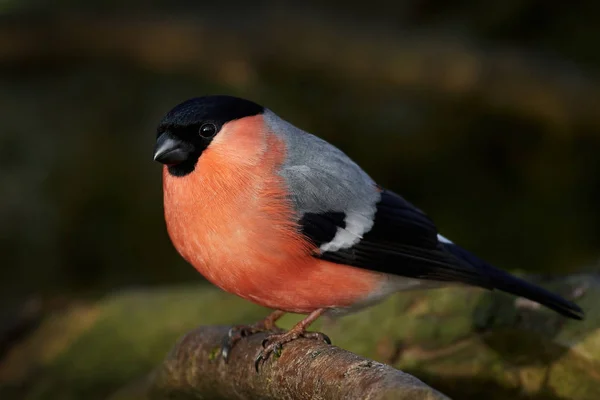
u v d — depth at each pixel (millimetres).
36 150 12133
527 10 12625
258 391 6043
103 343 8406
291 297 6406
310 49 12414
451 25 12914
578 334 6652
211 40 12625
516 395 6734
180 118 6223
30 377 8414
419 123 12398
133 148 12188
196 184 6184
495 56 12133
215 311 8273
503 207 12094
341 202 6465
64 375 8266
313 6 13484
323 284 6375
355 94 12508
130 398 7676
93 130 12320
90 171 12062
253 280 6270
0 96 12617
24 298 11305
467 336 7000
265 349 6000
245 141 6273
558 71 12023
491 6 12836
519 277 7207
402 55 12219
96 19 12969
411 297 7367
